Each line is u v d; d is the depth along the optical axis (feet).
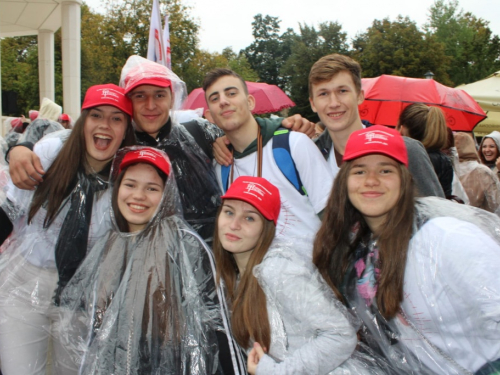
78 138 7.34
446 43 144.36
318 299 5.86
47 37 53.88
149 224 6.69
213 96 8.22
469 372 5.39
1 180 8.08
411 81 18.90
